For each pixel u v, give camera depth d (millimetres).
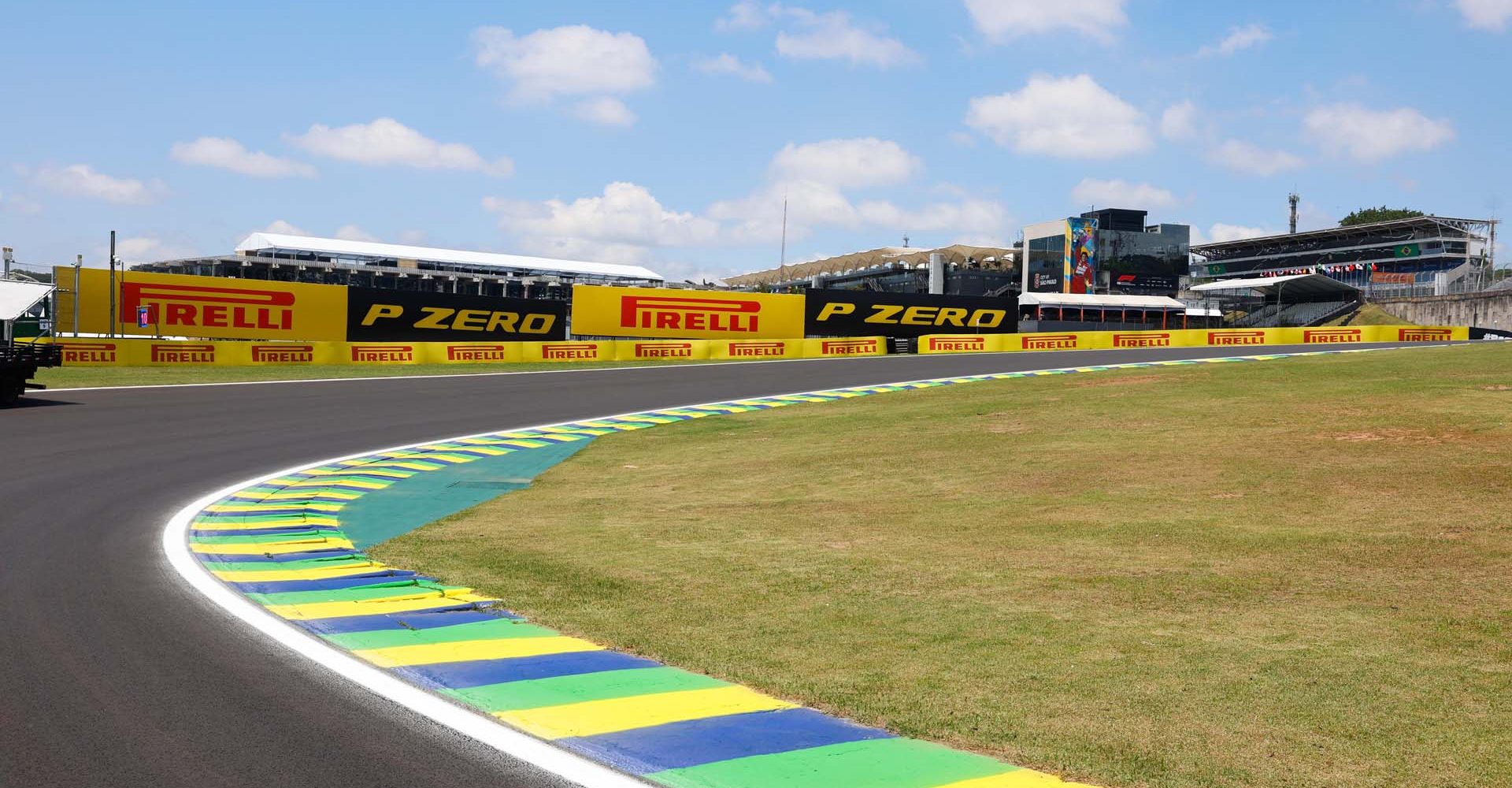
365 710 4344
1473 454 10672
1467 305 58000
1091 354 36438
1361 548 7191
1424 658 4930
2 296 20688
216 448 14820
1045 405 17500
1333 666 4832
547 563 7441
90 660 5035
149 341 28672
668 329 38656
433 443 16125
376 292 34875
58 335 29375
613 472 13062
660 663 5008
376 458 14406
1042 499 9711
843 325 40656
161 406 19781
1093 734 4023
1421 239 86812
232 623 5766
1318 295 69188
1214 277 108438
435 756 3842
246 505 10453
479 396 23109
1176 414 15289
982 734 4031
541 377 28094
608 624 5746
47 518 9320
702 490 11297
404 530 9180
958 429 15242
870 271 81812
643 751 3883
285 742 3990
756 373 29188
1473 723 4098
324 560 7609
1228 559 7074
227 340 32531
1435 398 15203
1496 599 5887
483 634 5551
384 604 6246
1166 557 7188
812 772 3666
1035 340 39688
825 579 6812
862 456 13219
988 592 6395
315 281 56000
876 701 4414
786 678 4746
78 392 22125
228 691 4582
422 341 35562
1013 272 83375
